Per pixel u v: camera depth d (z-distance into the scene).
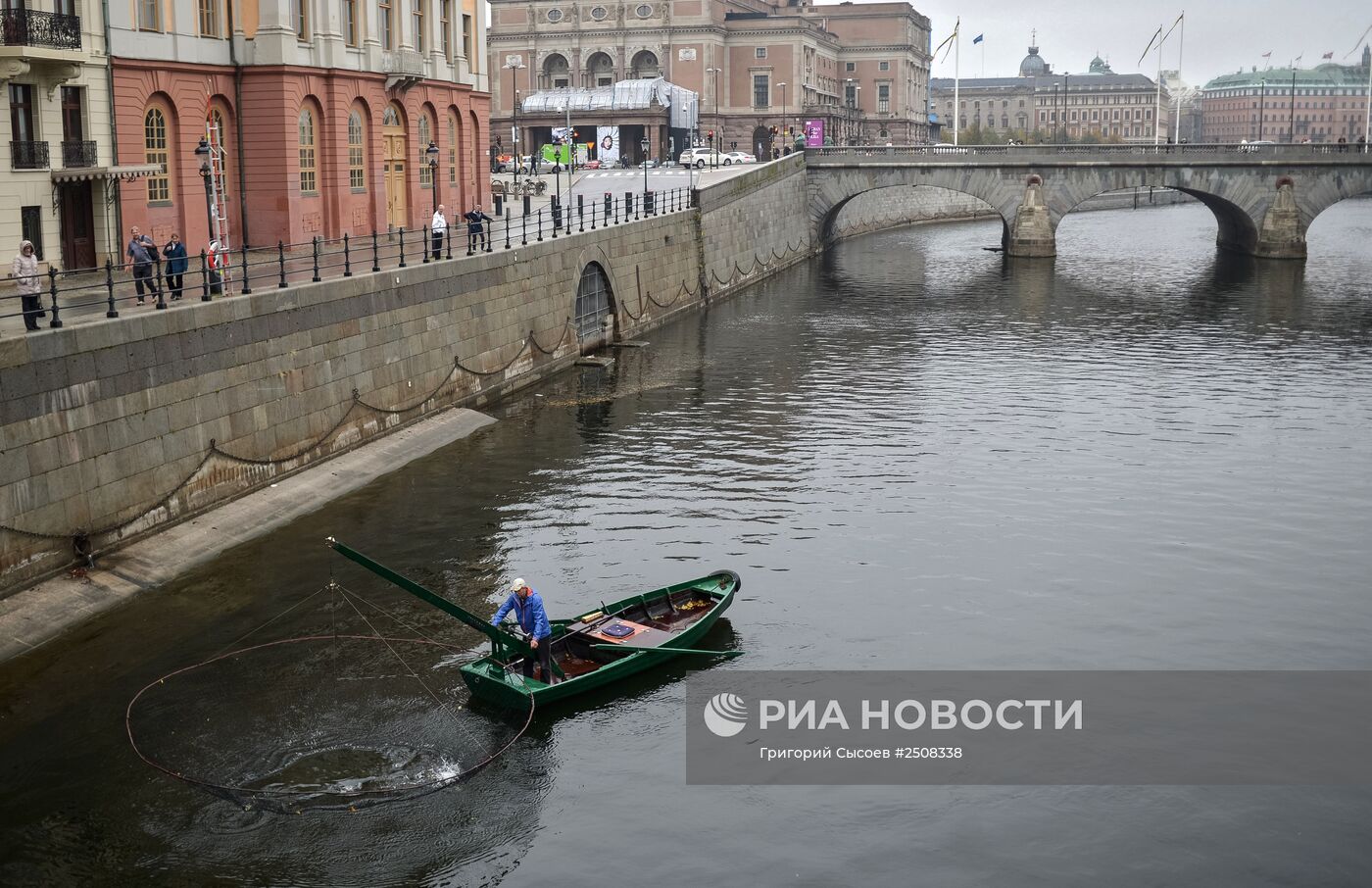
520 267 52.94
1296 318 74.44
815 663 27.70
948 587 31.78
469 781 22.98
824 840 21.55
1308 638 29.09
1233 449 44.44
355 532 34.81
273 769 23.09
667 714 25.45
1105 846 21.45
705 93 164.88
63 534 29.31
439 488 38.97
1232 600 31.14
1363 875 20.70
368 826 21.64
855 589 31.58
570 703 25.75
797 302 82.69
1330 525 36.44
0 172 41.38
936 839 21.59
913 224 149.75
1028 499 38.72
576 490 39.09
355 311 40.75
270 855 20.83
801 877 20.55
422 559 33.03
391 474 40.22
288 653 27.50
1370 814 22.38
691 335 68.75
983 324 72.75
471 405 48.91
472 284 48.62
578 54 167.12
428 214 67.75
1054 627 29.55
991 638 28.98
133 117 47.91
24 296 28.84
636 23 165.00
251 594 30.39
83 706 25.03
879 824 21.98
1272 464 42.62
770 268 96.75
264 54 53.94
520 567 32.59
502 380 51.56
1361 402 51.72
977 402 51.91
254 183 55.16
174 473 32.81
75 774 22.77
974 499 38.69
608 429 46.78
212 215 41.41
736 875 20.58
